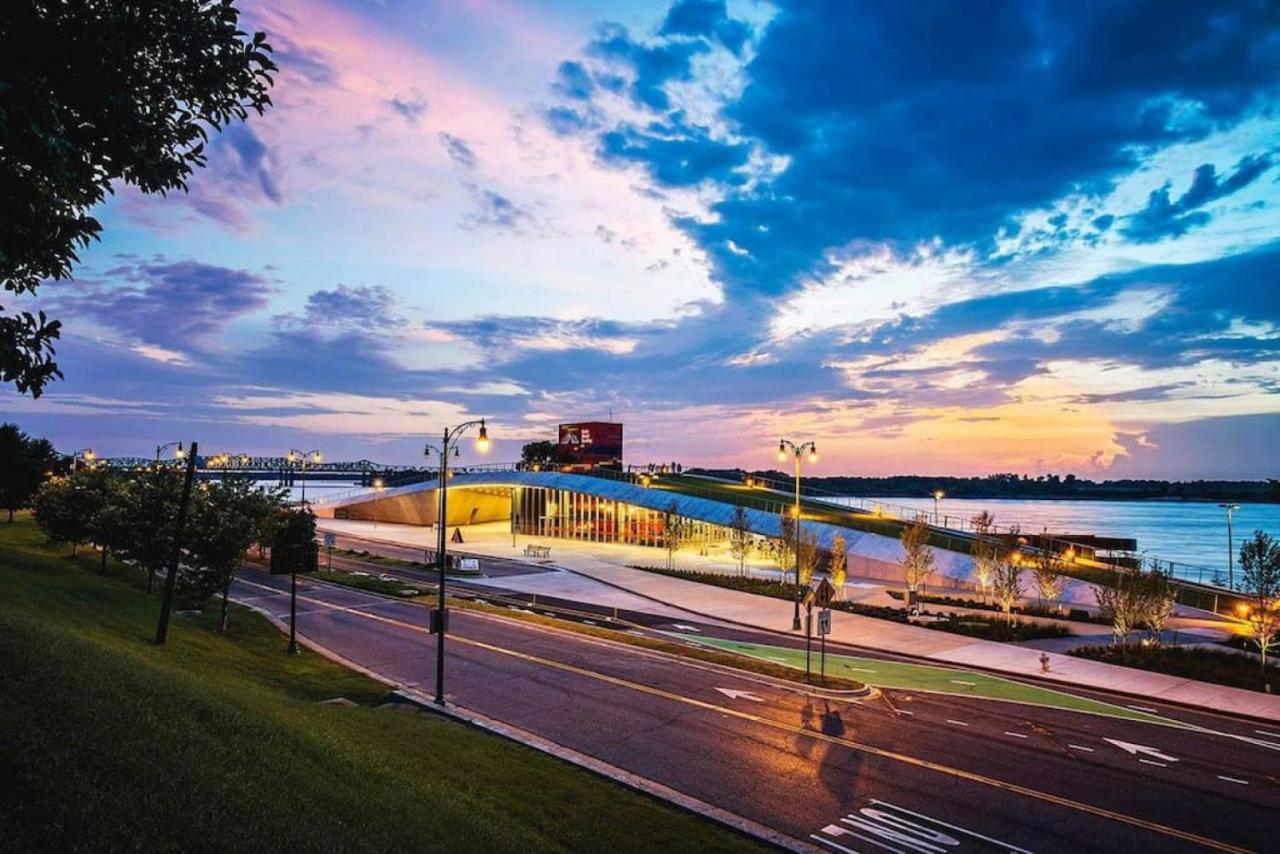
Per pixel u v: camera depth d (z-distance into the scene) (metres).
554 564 66.81
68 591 33.47
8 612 16.55
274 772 11.86
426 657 31.62
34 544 59.59
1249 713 25.28
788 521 55.56
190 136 8.22
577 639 35.66
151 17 7.44
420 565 64.38
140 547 39.75
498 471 100.75
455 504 113.75
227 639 33.22
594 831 15.17
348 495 127.69
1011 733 22.83
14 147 6.79
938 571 53.72
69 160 7.11
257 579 55.28
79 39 7.15
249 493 39.62
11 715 9.93
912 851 15.45
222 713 14.04
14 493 65.12
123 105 7.30
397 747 18.28
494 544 84.25
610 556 73.00
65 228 7.73
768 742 21.62
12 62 6.84
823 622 28.23
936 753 20.95
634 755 20.44
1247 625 37.09
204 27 7.73
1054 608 44.28
